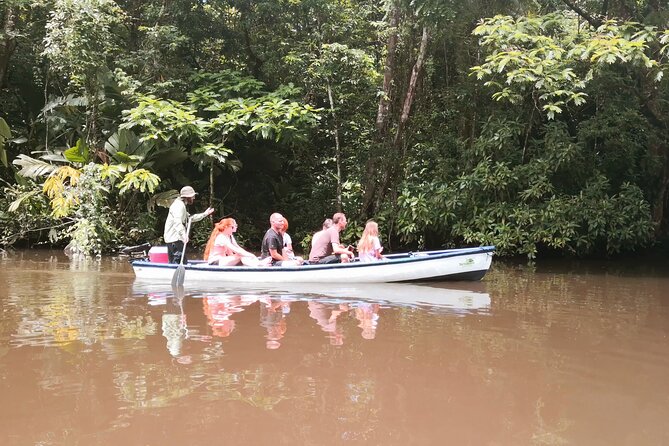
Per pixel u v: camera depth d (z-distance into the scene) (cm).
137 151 1157
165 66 1330
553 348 386
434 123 1252
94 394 285
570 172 1082
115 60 1293
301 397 285
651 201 1315
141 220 1176
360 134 1308
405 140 1253
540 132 1141
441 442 235
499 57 879
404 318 480
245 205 1462
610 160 1131
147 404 272
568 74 851
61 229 1162
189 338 396
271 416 259
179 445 229
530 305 560
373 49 1352
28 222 1133
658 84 1005
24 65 1319
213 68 1493
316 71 1238
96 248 1039
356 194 1312
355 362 345
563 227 1002
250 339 396
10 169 1267
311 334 414
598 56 819
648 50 947
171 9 1384
